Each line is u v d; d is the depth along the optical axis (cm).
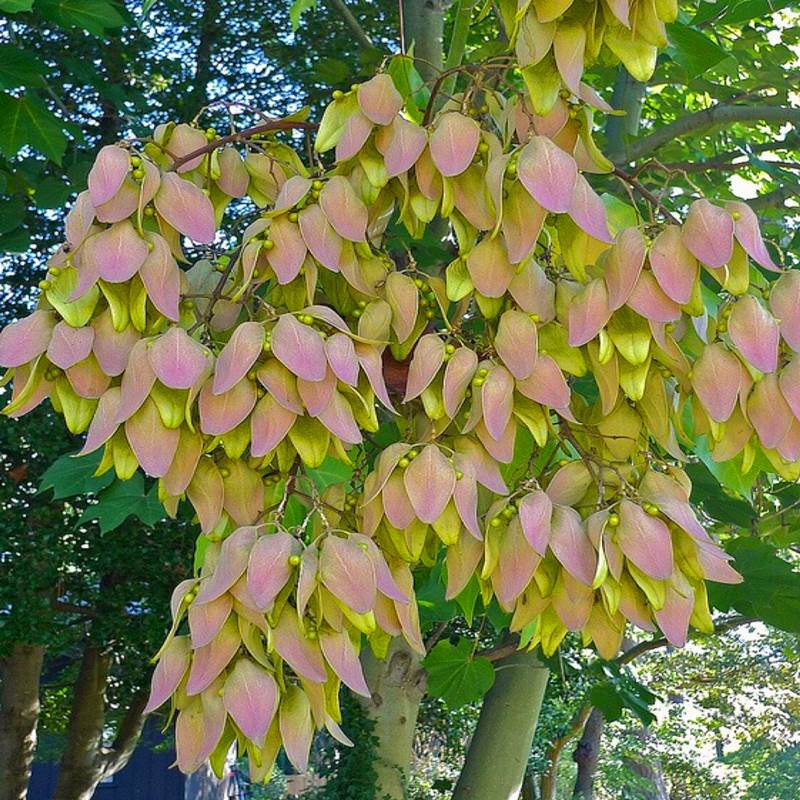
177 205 105
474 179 105
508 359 101
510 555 100
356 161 110
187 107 484
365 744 314
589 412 116
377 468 102
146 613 489
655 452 127
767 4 211
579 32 102
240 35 484
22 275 503
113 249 99
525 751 273
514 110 110
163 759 869
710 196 334
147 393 96
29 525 463
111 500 202
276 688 92
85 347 100
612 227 131
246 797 959
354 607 91
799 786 977
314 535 108
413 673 321
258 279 108
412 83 144
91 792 571
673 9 102
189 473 100
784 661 945
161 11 474
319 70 279
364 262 112
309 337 95
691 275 99
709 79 311
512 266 104
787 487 234
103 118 468
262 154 125
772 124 355
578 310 101
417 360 104
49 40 432
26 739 553
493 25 373
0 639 462
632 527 96
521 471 127
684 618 98
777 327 103
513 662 273
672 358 104
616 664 286
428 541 109
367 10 470
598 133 268
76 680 605
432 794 771
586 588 101
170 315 98
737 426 108
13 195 264
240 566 92
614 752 947
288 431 99
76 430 106
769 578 198
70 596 511
